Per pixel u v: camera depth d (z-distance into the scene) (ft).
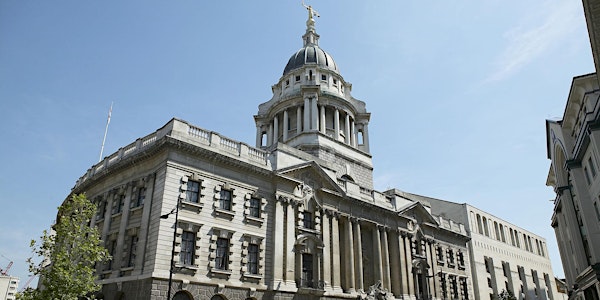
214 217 120.78
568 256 186.29
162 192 113.19
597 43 54.90
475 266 231.71
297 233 140.46
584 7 53.16
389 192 190.90
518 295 263.70
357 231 161.48
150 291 101.71
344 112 214.07
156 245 106.93
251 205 132.57
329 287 142.51
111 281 115.24
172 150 118.52
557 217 193.16
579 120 138.00
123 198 132.26
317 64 226.38
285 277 131.23
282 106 211.61
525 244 304.50
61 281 100.48
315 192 151.74
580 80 129.49
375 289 155.94
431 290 184.65
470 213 249.34
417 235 191.42
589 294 157.69
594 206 136.46
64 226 108.58
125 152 139.03
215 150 127.13
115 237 125.49
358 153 204.13
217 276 115.65
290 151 150.51
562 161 164.25
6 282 356.38
